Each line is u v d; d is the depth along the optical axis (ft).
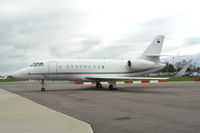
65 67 84.53
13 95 62.13
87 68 88.48
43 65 81.61
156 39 100.94
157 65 99.86
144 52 99.66
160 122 27.22
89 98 55.26
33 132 22.22
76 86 111.75
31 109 36.68
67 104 44.09
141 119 29.01
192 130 23.35
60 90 83.66
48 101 49.14
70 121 27.22
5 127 24.31
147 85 116.06
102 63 91.81
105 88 94.79
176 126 25.13
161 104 43.78
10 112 33.76
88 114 32.78
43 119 28.45
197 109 37.35
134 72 97.91
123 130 23.47
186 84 121.39
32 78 80.59
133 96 60.08
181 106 40.91
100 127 24.75
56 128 23.71
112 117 30.45
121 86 108.27
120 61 96.58
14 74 79.30
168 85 113.80
